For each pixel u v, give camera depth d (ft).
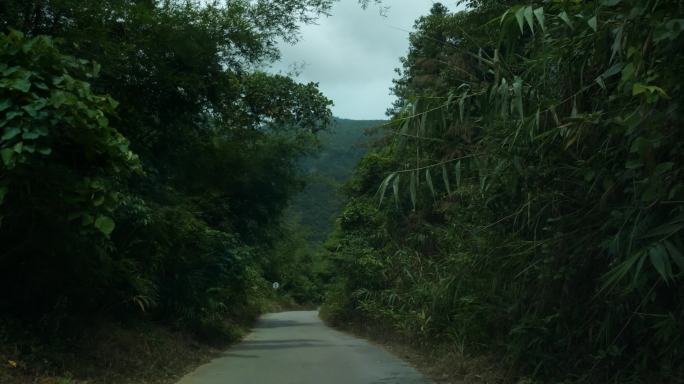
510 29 22.20
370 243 70.95
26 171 23.11
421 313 45.65
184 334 48.16
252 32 44.06
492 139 27.50
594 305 26.12
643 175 20.75
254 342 58.95
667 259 17.80
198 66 40.73
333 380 33.06
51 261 27.63
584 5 21.06
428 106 25.62
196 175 49.52
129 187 37.63
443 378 34.24
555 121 22.99
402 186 27.58
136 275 34.47
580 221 25.40
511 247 29.58
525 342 28.76
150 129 42.78
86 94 23.68
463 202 37.14
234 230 81.15
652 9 17.83
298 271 200.34
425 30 42.80
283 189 85.35
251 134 55.88
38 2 31.50
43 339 27.55
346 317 77.82
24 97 22.54
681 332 21.67
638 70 18.28
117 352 32.19
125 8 36.27
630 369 25.04
